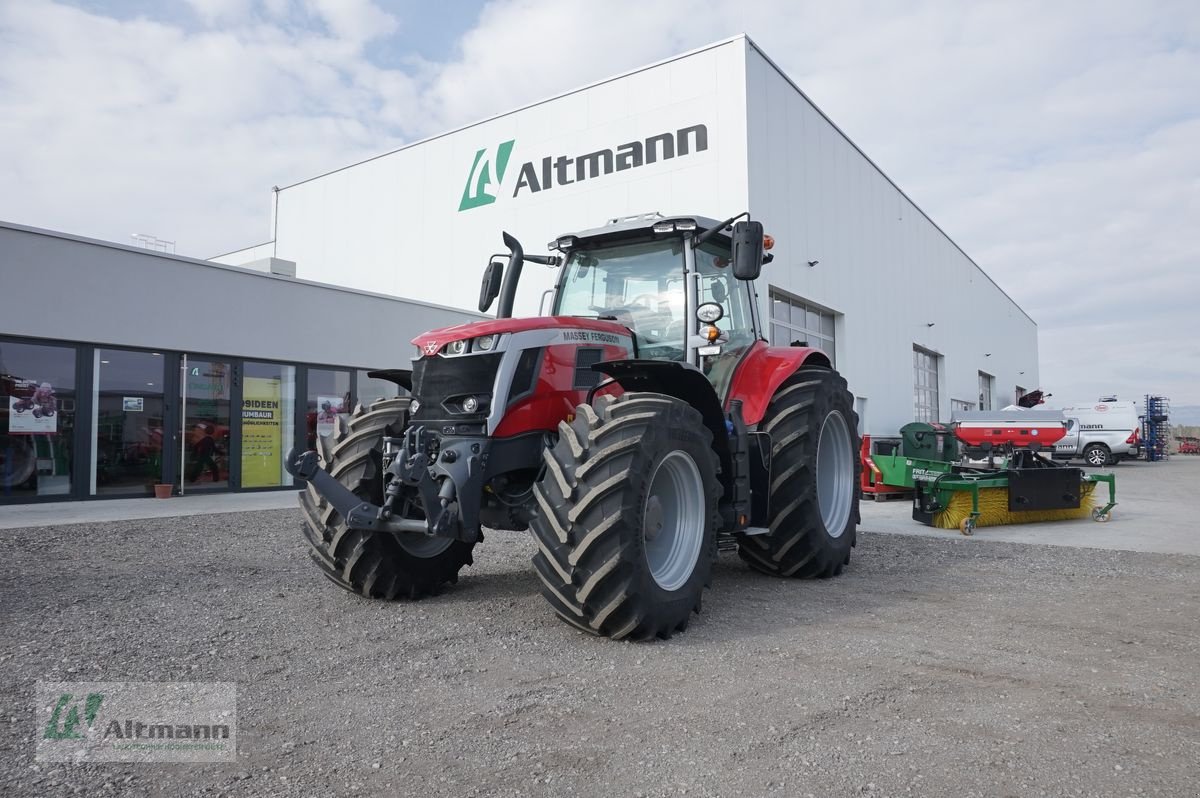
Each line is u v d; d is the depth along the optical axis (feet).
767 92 45.42
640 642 11.27
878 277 61.93
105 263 30.07
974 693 9.08
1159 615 13.16
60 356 29.14
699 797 6.43
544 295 16.39
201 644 11.10
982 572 17.34
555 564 10.77
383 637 11.49
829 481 17.65
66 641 11.23
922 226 74.43
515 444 12.21
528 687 9.25
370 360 40.40
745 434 14.78
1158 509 32.55
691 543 12.28
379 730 7.93
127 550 19.40
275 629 11.94
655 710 8.47
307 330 37.40
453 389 12.08
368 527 12.10
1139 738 7.75
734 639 11.50
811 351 17.24
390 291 62.39
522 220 53.88
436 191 59.57
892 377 64.44
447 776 6.85
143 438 31.58
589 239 16.06
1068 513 28.50
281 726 8.05
